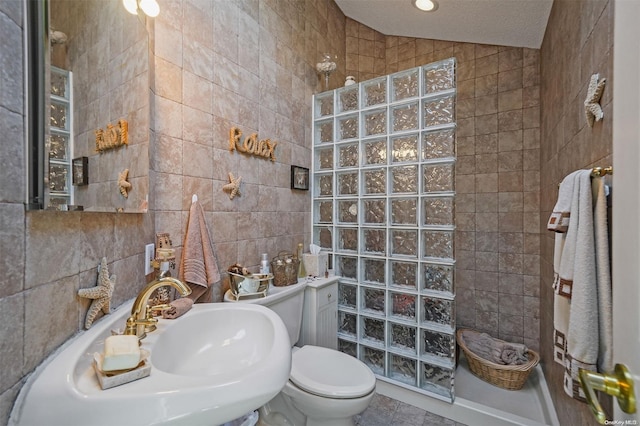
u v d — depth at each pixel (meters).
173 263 1.15
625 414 0.47
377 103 1.84
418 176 1.69
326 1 2.34
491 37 2.18
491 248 2.33
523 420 1.52
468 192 2.41
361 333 1.91
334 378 1.32
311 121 2.12
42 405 0.48
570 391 0.93
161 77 1.18
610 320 0.85
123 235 0.91
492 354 2.06
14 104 0.50
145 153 1.05
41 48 0.56
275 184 1.79
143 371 0.58
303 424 1.40
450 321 1.62
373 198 1.84
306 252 2.04
